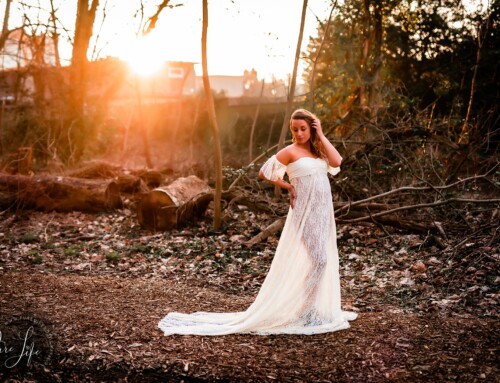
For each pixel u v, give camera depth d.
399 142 8.32
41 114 12.29
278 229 7.31
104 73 13.12
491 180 6.85
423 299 4.92
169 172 11.10
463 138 9.24
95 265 6.24
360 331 3.98
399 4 10.95
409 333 3.90
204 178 10.27
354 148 8.87
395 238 7.01
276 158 4.21
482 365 3.34
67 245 7.07
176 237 7.39
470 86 12.28
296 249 4.10
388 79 11.52
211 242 7.13
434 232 6.90
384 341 3.77
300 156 4.21
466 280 5.25
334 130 9.97
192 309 4.51
